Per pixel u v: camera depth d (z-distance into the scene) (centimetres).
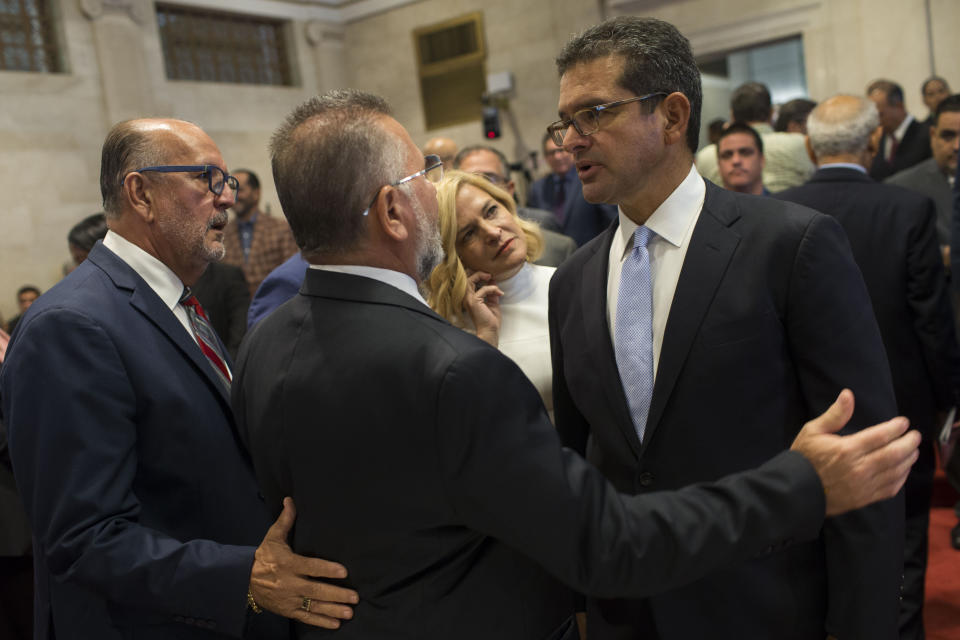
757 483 99
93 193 760
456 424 97
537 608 112
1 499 218
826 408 123
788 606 130
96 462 134
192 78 862
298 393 109
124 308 150
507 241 202
